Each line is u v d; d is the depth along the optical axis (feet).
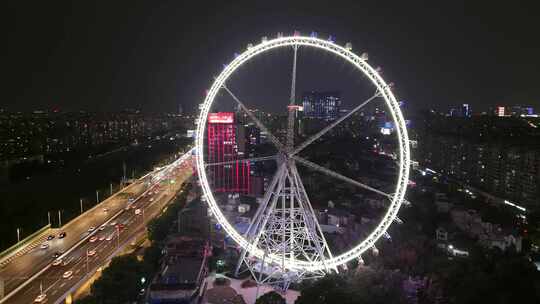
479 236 642.22
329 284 401.90
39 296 453.99
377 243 596.70
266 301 388.78
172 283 439.63
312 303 385.29
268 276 478.18
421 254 552.82
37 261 562.25
